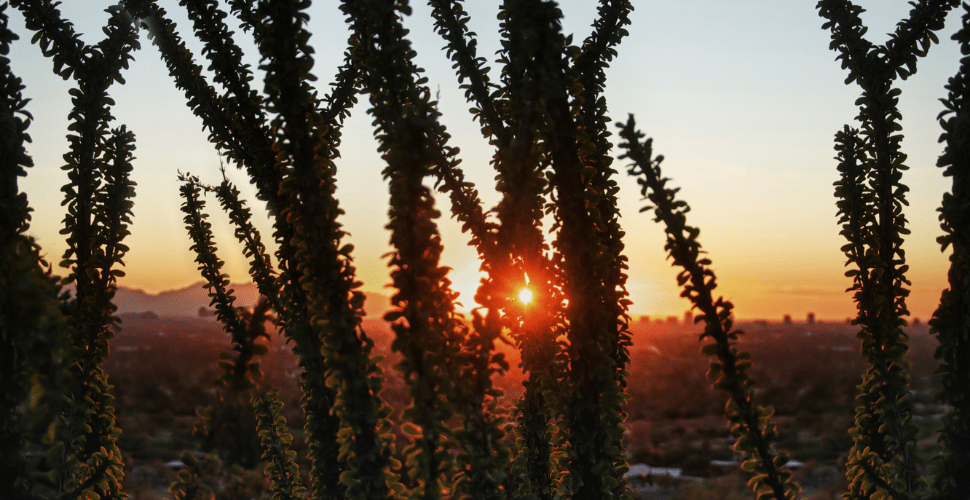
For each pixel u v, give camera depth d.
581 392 2.40
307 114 2.32
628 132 1.99
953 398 2.30
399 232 2.01
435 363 2.03
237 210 3.25
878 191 2.71
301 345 2.75
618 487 2.55
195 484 2.37
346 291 2.21
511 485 2.59
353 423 2.18
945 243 2.28
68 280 2.45
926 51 2.61
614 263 2.78
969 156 2.22
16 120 2.21
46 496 2.44
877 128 2.68
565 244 2.36
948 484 2.33
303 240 2.24
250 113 2.96
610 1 2.80
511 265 2.31
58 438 2.52
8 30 2.25
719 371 2.05
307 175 2.25
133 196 2.88
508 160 2.18
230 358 2.33
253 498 2.47
